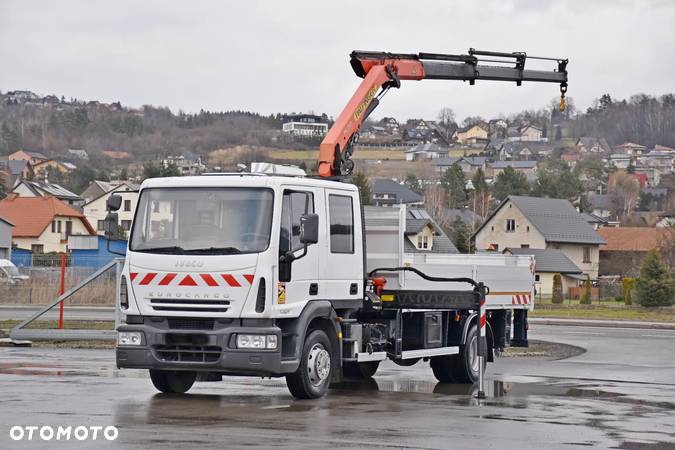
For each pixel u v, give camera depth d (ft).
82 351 79.51
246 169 54.54
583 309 192.24
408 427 41.57
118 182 452.76
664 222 491.72
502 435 40.09
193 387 56.03
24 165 575.79
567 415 46.68
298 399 50.57
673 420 45.80
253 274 47.67
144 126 655.35
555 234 337.31
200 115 637.30
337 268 52.60
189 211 49.29
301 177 53.78
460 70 72.54
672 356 86.63
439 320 60.34
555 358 83.10
